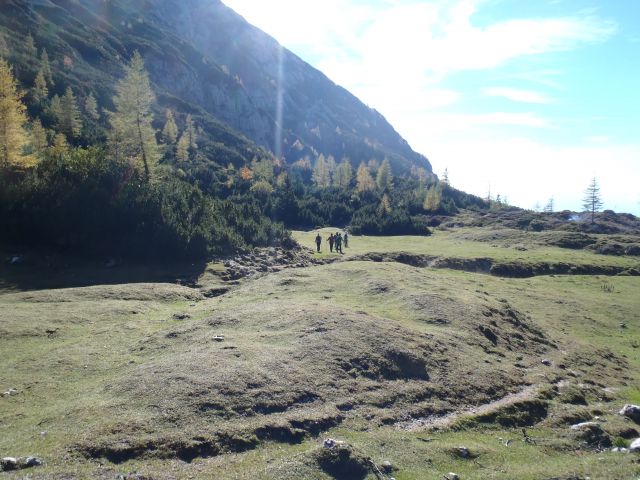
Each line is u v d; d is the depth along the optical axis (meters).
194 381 17.52
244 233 59.31
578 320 39.62
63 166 52.41
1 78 52.62
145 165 66.62
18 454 13.23
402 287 34.94
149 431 14.47
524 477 13.54
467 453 15.05
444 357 22.62
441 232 99.75
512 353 26.38
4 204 47.84
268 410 16.31
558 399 20.94
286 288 36.59
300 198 112.06
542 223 111.31
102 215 48.25
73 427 14.82
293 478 12.61
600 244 80.56
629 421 19.45
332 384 18.55
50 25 161.62
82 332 26.92
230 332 24.17
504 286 49.03
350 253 62.31
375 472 13.43
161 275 44.62
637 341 35.75
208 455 13.77
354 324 24.27
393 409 17.70
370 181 138.62
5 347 23.86
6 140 51.62
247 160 157.25
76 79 132.50
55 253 46.72
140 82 65.56
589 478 13.58
